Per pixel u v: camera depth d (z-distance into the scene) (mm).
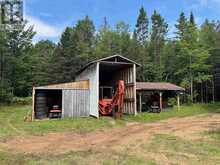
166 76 49375
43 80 49812
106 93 28578
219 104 37688
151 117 24266
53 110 23500
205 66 39562
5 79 39000
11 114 26172
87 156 9875
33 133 15555
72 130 16828
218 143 12008
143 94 33625
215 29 45406
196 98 45406
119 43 53094
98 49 52000
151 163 8766
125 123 20453
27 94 44938
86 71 27531
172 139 13328
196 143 12117
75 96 24172
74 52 52031
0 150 10945
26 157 9734
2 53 38688
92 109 23875
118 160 9203
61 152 10664
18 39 41719
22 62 41469
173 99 35312
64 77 50594
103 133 15859
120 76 28125
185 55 40156
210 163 8711
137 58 50125
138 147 11539
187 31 41094
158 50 53562
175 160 9148
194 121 21375
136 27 60688
